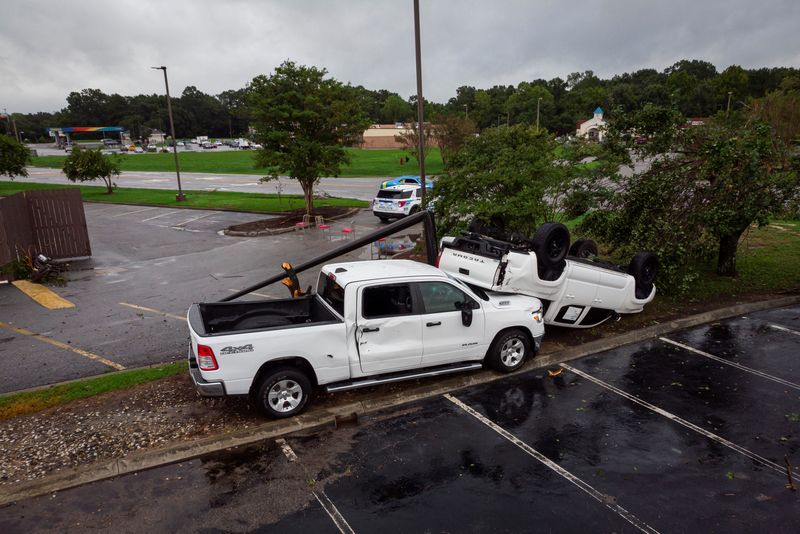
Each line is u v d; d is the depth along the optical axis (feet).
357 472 17.69
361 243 29.73
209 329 23.47
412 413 21.68
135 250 61.11
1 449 19.17
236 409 21.81
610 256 44.83
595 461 18.13
